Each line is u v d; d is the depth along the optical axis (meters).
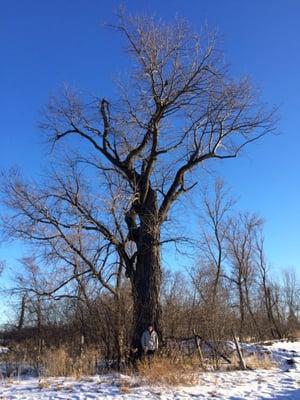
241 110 21.47
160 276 20.67
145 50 20.55
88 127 22.44
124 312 20.31
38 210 21.73
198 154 21.83
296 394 13.70
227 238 47.94
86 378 16.56
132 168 22.00
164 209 21.58
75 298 22.64
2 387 15.34
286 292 60.25
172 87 20.75
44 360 20.22
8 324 29.27
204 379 16.03
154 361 17.75
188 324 23.14
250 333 39.47
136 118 21.45
